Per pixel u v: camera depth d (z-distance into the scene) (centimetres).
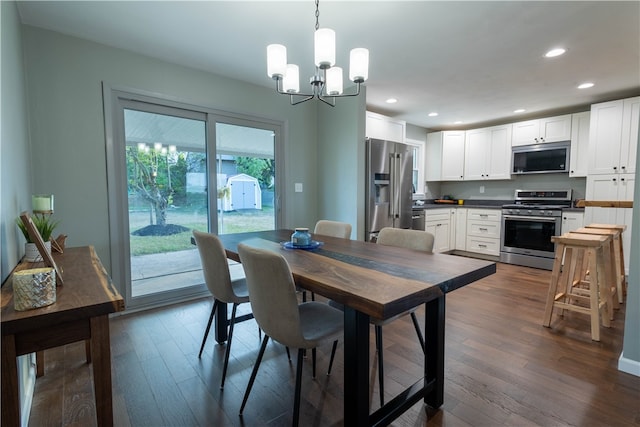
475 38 243
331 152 392
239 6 204
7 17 165
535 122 462
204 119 320
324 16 215
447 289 122
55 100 240
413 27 227
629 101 364
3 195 131
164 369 193
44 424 147
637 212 180
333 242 214
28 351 93
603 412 152
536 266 440
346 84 354
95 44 254
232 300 183
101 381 102
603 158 385
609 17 213
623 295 317
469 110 456
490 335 234
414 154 571
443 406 158
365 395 124
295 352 215
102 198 263
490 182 547
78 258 166
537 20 217
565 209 413
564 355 206
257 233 259
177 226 310
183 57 283
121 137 272
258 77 331
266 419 151
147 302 293
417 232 204
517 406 157
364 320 122
